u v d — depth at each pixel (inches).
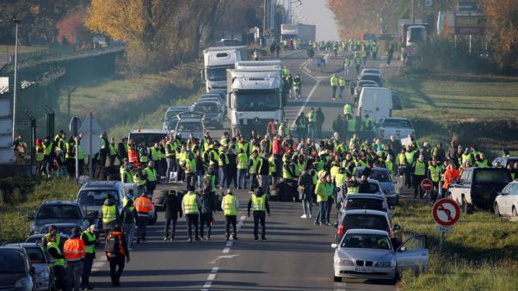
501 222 3993.6
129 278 2760.8
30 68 7258.9
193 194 3459.6
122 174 4099.4
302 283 2704.2
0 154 5034.5
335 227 3412.9
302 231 3715.6
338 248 2785.4
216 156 4771.2
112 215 3161.9
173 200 3486.7
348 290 2610.7
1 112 5044.3
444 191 4650.6
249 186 4953.3
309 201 4060.0
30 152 5531.5
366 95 7342.5
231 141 5078.7
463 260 3171.8
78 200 3486.7
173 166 5014.8
